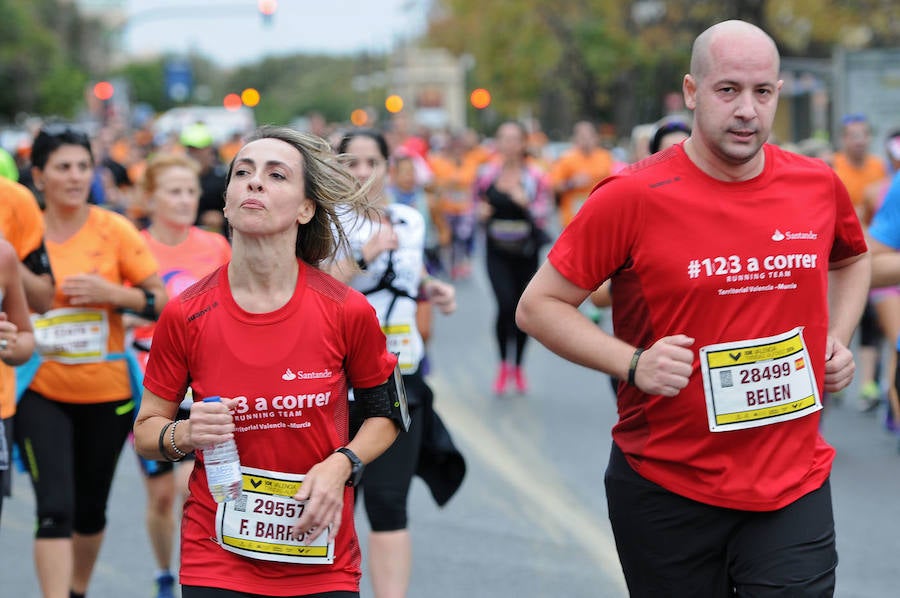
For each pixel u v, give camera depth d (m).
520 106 117.00
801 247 7.49
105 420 11.46
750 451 7.50
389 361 7.36
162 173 12.86
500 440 18.34
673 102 69.62
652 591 7.85
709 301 7.41
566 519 14.40
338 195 7.28
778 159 7.64
